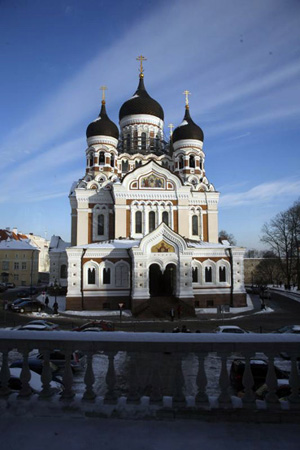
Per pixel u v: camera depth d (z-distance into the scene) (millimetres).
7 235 115812
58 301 57312
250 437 6867
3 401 7895
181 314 45438
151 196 57594
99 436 6852
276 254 98625
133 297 46281
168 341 7719
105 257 50656
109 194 60344
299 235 76062
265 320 42344
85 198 60031
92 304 49688
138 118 69750
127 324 39719
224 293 52719
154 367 7918
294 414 7449
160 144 70875
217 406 7504
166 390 10148
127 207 57125
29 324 32812
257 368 14477
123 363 20062
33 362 17328
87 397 7828
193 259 52656
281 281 98812
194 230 61188
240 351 7707
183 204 58000
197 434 6953
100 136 65375
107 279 50656
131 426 7219
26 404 7789
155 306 45875
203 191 62844
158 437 6832
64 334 8070
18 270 106750
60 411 7648
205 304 51969
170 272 53375
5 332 8234
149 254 47469
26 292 74625
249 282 105688
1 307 52688
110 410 7570
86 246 51250
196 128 68750
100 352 7953
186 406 7523
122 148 70562
